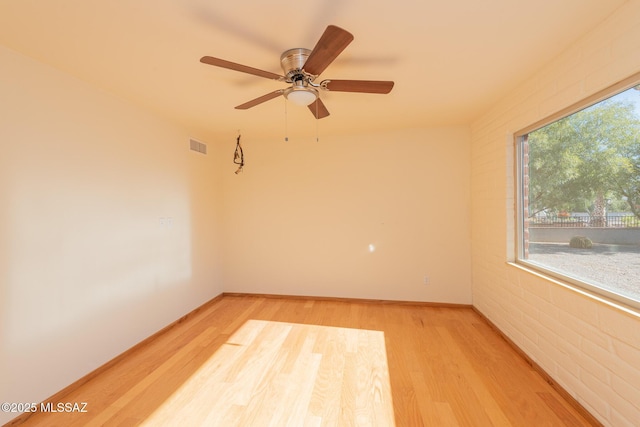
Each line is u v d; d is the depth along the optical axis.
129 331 2.44
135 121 2.54
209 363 2.25
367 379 2.02
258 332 2.79
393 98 2.48
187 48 1.68
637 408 1.31
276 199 3.83
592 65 1.54
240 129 3.38
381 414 1.68
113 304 2.29
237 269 3.96
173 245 3.02
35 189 1.77
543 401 1.77
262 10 1.36
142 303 2.59
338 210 3.67
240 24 1.46
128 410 1.75
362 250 3.62
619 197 1.48
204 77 2.04
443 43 1.65
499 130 2.58
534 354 2.11
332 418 1.66
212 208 3.77
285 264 3.83
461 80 2.13
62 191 1.93
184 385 1.98
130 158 2.48
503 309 2.57
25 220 1.72
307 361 2.26
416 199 3.46
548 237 2.07
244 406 1.77
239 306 3.54
